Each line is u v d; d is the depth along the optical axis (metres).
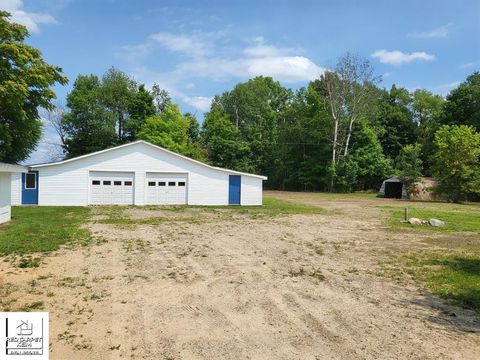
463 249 12.47
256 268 9.55
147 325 5.96
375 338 5.66
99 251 10.85
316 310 6.77
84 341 5.37
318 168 60.31
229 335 5.68
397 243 13.47
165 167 28.42
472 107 53.66
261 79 79.94
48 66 20.77
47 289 7.48
